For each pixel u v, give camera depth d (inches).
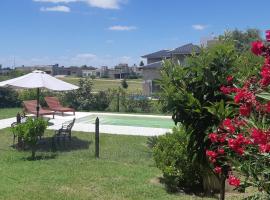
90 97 1183.6
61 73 4854.8
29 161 502.9
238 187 206.8
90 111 1162.6
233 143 193.9
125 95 1198.9
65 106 1181.7
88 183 403.5
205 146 281.3
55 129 773.3
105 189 384.8
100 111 1168.8
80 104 1178.6
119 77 4690.0
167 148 395.9
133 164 495.5
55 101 1016.2
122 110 1173.1
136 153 560.1
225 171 266.5
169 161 392.2
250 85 209.3
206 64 278.5
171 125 885.2
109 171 453.4
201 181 389.7
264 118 195.2
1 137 687.7
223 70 276.7
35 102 928.9
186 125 286.8
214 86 276.8
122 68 4726.9
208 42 325.7
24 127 518.9
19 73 1866.4
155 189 388.8
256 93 196.2
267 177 189.8
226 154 241.3
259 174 190.4
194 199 359.9
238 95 200.5
